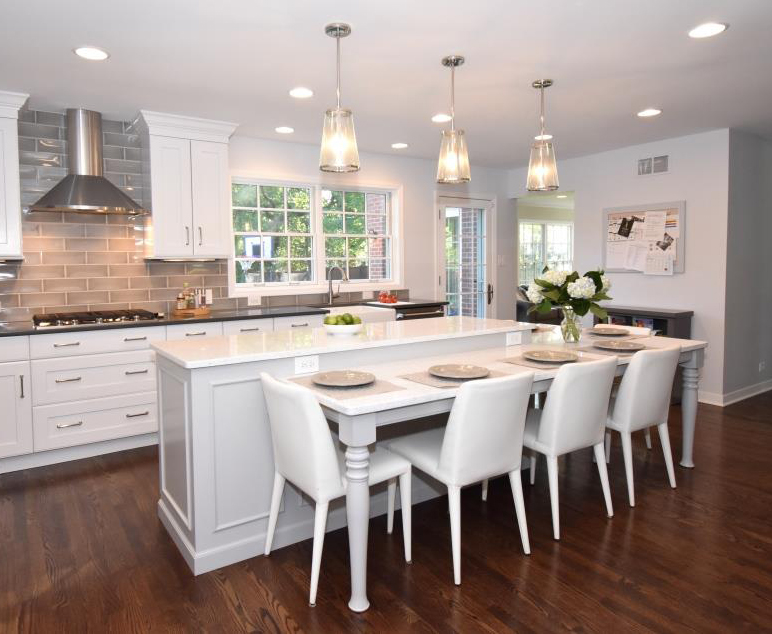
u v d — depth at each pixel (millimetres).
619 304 5590
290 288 5258
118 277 4344
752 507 2896
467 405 2107
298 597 2133
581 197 5895
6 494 3117
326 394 2105
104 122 4254
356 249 5809
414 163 5992
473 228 6617
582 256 5910
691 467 3457
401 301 5613
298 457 2102
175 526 2547
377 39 2801
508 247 6887
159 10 2471
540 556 2416
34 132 3963
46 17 2531
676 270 5102
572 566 2330
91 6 2426
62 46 2859
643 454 3713
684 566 2326
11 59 3033
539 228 10344
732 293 4895
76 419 3650
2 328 3557
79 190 3840
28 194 3959
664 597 2109
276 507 2395
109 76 3311
